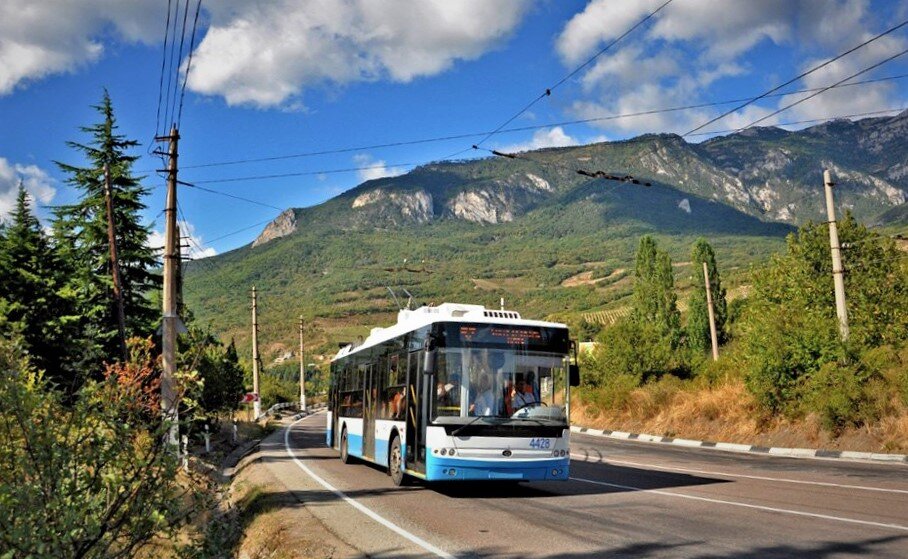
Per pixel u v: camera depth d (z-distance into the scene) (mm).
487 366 14094
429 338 14086
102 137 33062
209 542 7070
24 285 24359
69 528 5551
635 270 78562
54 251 27062
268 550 9883
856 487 14742
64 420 6133
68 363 6910
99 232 32406
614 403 38656
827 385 24484
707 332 73625
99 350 7121
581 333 127500
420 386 14695
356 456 20562
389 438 17000
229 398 33812
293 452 27781
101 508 5977
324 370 151125
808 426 24875
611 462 21938
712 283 74312
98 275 31609
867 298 34562
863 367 24438
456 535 10242
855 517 10969
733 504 12656
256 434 41375
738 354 31781
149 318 32906
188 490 6965
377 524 11195
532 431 13930
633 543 9383
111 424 6109
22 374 6023
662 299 76812
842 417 23812
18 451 5805
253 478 18516
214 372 30328
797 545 8977
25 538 5316
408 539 9969
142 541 6348
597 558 8555
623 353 41312
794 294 35688
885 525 10219
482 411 13852
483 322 14320
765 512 11680
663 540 9539
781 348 26500
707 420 31031
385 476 18672
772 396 26922
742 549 8828
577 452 26109
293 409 80812
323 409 90500
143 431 6387
